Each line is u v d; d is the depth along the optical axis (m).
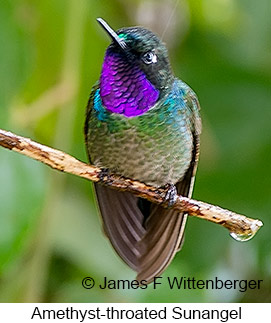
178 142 2.54
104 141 2.54
